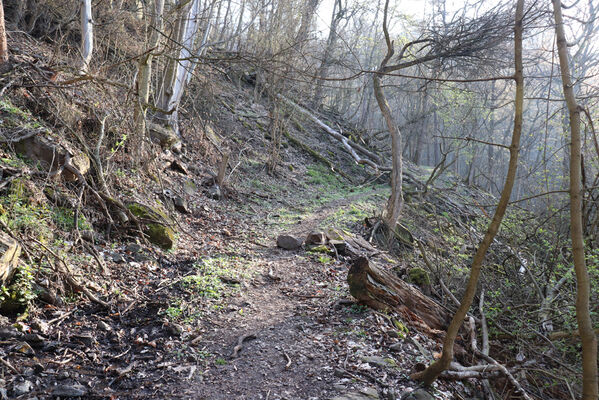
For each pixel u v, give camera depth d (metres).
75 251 6.27
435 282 8.05
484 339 5.94
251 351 4.87
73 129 8.20
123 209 7.58
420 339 5.47
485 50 9.12
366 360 4.66
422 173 24.39
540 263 8.13
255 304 6.18
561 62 3.10
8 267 4.73
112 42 12.95
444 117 22.91
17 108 7.47
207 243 8.83
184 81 13.64
